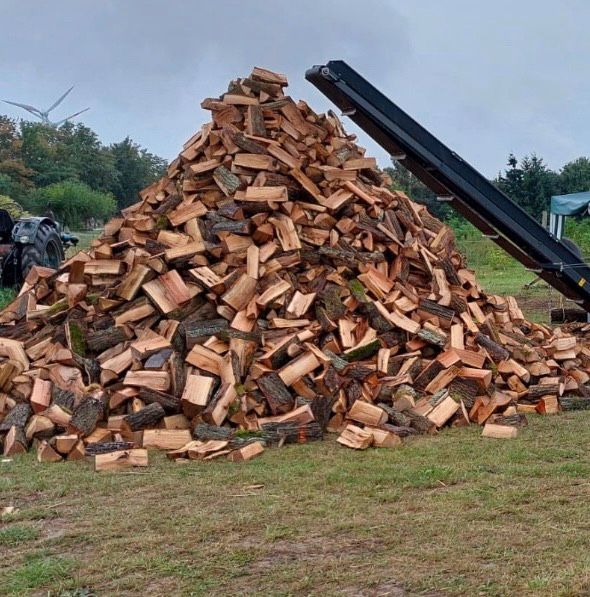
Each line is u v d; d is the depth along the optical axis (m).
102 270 6.68
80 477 4.57
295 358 5.80
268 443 5.19
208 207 6.97
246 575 3.18
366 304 6.38
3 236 12.12
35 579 3.16
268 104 7.41
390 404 5.83
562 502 4.01
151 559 3.34
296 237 6.62
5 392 5.75
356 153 7.99
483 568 3.19
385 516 3.83
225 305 6.06
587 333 9.38
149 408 5.34
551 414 6.18
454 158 7.24
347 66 7.05
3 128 44.34
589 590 2.95
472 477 4.46
